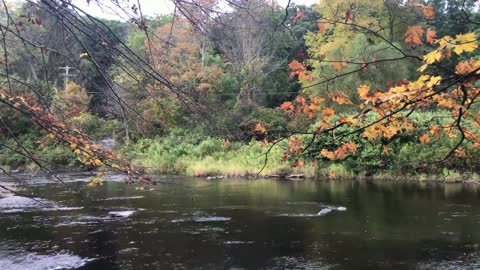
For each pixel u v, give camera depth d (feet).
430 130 12.53
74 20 9.70
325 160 58.59
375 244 23.70
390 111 9.39
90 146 13.38
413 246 23.22
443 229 26.71
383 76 64.23
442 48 7.21
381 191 43.55
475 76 7.20
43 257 21.89
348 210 33.17
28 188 46.70
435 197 38.88
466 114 10.29
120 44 10.53
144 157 67.92
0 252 22.68
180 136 71.41
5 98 11.87
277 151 60.54
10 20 10.66
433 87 7.82
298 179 56.34
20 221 29.91
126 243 24.36
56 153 49.26
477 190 43.04
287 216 31.12
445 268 19.77
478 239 24.36
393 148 54.24
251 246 23.59
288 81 94.94
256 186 48.98
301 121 41.09
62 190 45.47
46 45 10.98
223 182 53.42
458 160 49.21
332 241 24.40
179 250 22.93
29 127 48.75
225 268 20.11
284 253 22.25
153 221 29.89
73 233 26.61
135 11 10.04
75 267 20.45
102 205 36.32
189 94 11.42
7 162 65.82
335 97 10.45
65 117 13.98
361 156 55.26
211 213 32.53
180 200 38.93
